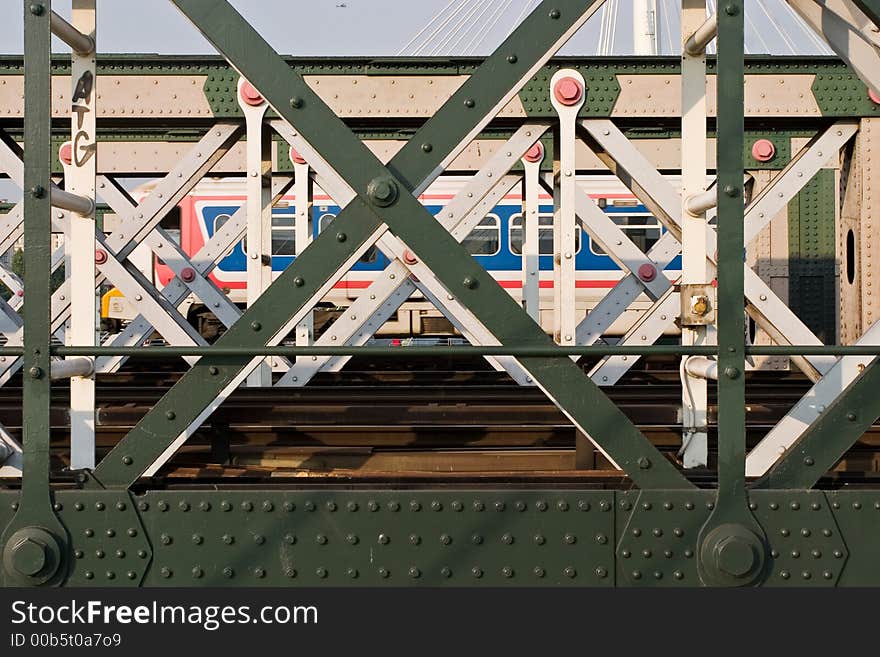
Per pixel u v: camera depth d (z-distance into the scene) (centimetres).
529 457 448
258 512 307
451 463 448
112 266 601
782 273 987
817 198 984
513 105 591
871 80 324
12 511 305
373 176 302
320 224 1596
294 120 301
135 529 305
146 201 622
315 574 308
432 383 738
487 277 303
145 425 312
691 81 390
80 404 365
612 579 307
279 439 469
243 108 582
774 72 587
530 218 755
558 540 308
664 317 620
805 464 310
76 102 357
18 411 522
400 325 1566
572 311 568
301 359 695
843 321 623
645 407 459
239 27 300
